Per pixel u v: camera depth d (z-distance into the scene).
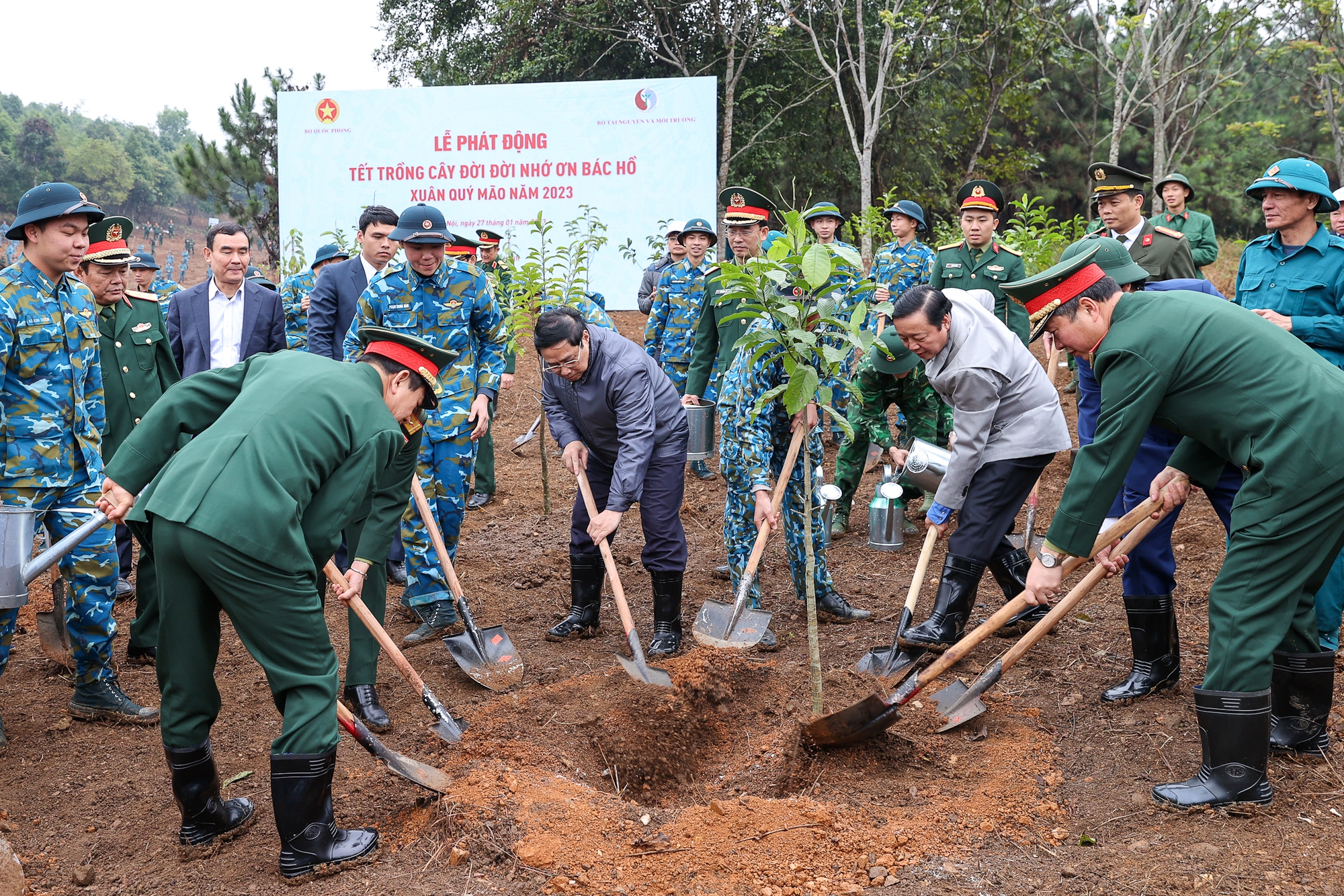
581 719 4.01
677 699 4.14
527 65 21.84
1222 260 16.12
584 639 5.18
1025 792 3.45
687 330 8.34
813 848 3.06
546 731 3.94
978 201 6.69
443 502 5.19
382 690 4.59
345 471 3.19
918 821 3.24
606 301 14.67
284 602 3.02
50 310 4.11
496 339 5.47
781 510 5.36
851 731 3.74
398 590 6.00
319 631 3.12
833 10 20.42
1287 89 33.19
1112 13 18.03
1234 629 3.25
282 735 3.07
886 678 4.42
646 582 6.05
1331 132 28.50
